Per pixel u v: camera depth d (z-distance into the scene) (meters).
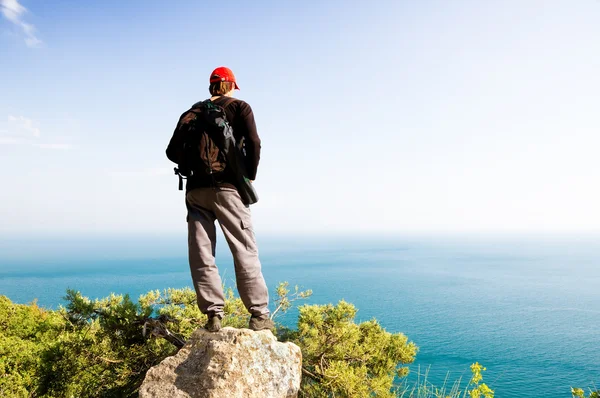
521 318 112.38
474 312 117.75
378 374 6.20
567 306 137.12
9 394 6.52
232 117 3.05
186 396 2.82
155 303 5.89
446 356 61.12
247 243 3.11
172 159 3.21
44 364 5.48
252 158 3.03
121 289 147.50
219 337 2.98
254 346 2.93
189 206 3.21
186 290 6.26
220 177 3.01
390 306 119.25
